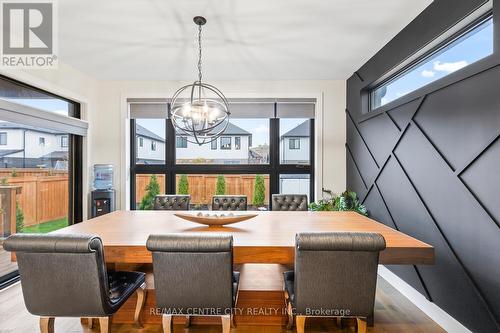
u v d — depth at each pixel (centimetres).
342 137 431
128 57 339
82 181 405
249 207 452
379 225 234
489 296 177
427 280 238
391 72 304
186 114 240
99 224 240
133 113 441
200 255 148
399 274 284
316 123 434
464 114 196
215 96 434
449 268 211
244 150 454
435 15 225
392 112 294
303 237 143
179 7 233
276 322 220
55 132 362
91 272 149
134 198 452
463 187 197
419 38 245
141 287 207
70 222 394
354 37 288
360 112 377
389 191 301
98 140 432
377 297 270
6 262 294
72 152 397
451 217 209
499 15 169
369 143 351
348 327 218
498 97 170
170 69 381
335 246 140
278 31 275
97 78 420
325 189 430
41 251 144
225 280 151
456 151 204
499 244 170
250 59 346
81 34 279
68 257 146
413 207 257
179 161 455
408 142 265
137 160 456
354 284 148
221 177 454
